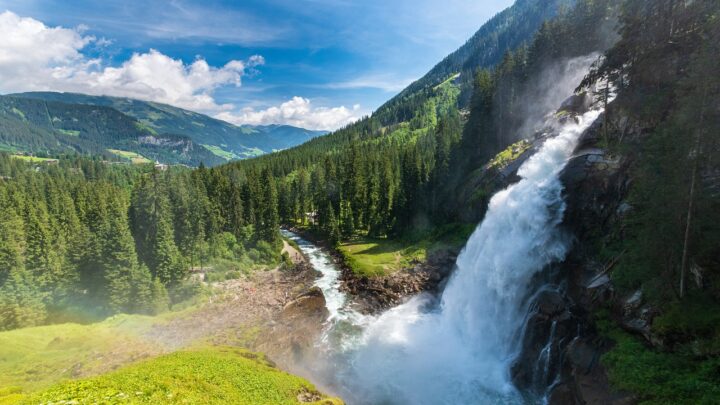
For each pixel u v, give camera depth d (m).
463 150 79.00
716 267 23.16
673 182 22.91
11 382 33.53
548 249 40.38
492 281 45.00
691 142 21.88
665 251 23.89
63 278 57.56
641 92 35.31
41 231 60.81
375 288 58.81
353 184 91.44
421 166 88.00
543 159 49.47
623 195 34.62
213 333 45.88
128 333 45.34
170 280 60.44
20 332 45.81
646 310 25.59
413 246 71.00
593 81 47.66
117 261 55.78
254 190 87.00
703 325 21.72
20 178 140.12
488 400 33.25
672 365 21.70
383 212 87.62
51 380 33.88
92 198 89.75
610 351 25.59
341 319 51.28
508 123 77.69
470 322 45.81
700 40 28.61
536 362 33.78
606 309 29.69
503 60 91.25
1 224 59.16
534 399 32.44
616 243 33.47
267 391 28.11
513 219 45.94
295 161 168.38
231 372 29.55
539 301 36.69
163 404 21.45
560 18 90.75
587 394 25.45
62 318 54.09
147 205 69.00
